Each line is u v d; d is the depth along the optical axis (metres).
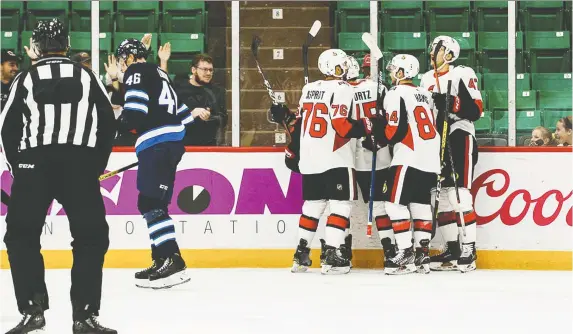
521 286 19.34
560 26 24.33
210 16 24.09
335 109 20.89
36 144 13.47
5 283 20.17
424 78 22.81
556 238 22.41
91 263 13.51
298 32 23.98
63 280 20.39
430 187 21.50
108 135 13.87
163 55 23.81
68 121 13.53
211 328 14.33
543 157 22.45
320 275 21.19
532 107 24.22
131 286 19.42
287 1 23.91
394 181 21.25
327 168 21.19
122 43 19.33
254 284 19.66
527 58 24.38
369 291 18.56
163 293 18.31
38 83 13.62
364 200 22.48
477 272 21.84
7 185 22.58
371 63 23.92
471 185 22.28
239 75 23.89
